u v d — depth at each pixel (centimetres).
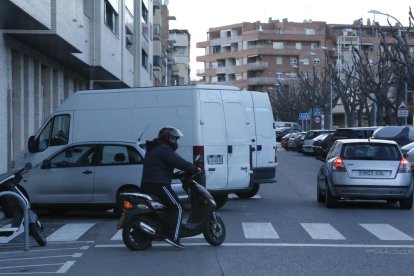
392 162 1889
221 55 15262
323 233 1459
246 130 1923
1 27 2584
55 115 2019
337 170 1894
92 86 4741
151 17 7112
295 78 12812
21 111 3000
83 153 1734
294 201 2150
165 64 9762
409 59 4531
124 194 1233
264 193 2419
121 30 4666
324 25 14400
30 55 3117
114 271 1056
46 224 1645
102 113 1961
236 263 1119
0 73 2642
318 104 8525
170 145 1234
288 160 4716
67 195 1723
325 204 2017
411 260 1151
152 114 1888
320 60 14112
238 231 1489
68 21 2945
